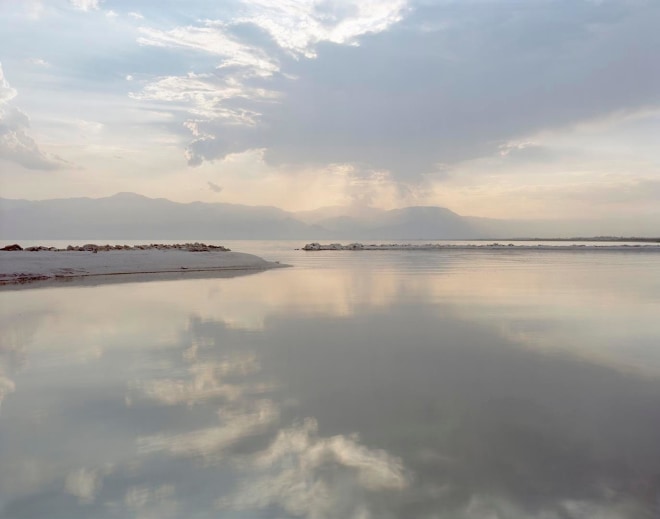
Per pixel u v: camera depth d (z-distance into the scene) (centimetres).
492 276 3062
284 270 3756
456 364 933
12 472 524
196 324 1353
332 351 1031
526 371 884
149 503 469
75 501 472
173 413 681
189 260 3872
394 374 863
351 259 5631
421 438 602
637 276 3044
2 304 1753
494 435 607
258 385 804
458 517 445
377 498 473
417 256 6469
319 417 666
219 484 500
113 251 3825
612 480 505
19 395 757
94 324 1349
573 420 657
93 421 654
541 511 454
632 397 745
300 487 494
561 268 3884
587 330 1271
